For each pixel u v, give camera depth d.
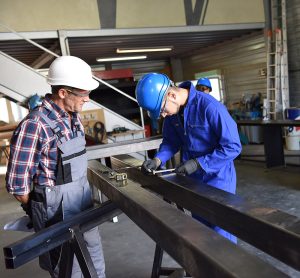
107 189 1.71
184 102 1.78
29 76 4.28
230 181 1.86
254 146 7.36
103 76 7.47
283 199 3.70
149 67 10.45
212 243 0.92
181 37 6.96
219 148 1.72
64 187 1.58
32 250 1.25
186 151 1.95
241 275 0.75
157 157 1.99
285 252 0.98
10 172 1.51
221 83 8.94
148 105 1.71
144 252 2.83
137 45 7.31
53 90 1.58
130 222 3.53
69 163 1.58
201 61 9.73
